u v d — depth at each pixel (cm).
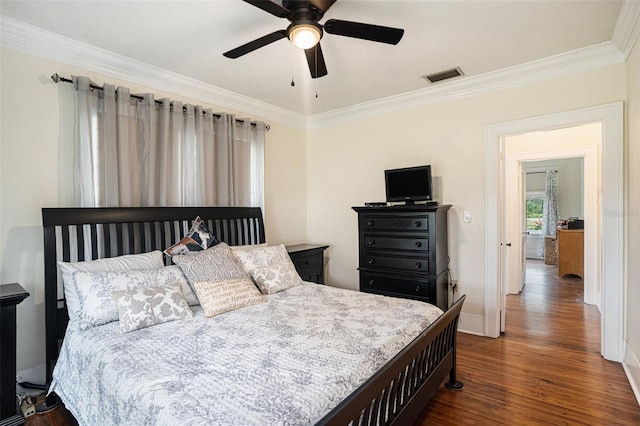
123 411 136
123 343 176
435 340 204
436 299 321
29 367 235
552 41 256
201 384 134
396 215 341
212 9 209
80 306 206
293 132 449
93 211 250
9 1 198
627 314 264
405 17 221
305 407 119
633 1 202
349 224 433
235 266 266
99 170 260
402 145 387
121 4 203
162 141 298
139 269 239
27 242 235
